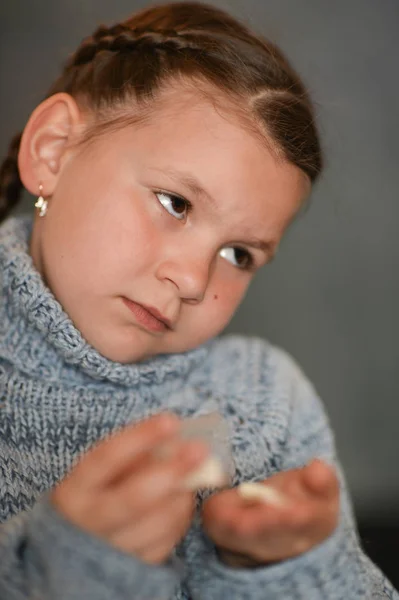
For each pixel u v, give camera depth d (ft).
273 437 2.69
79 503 2.17
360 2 3.97
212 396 2.72
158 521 2.19
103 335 2.53
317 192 3.19
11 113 3.81
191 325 2.59
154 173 2.50
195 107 2.55
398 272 3.93
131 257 2.49
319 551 2.30
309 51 3.89
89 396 2.56
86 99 2.67
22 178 2.64
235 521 2.26
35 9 3.84
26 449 2.48
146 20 2.81
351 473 3.87
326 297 3.95
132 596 2.17
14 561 2.19
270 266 3.93
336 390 3.94
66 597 2.15
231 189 2.50
